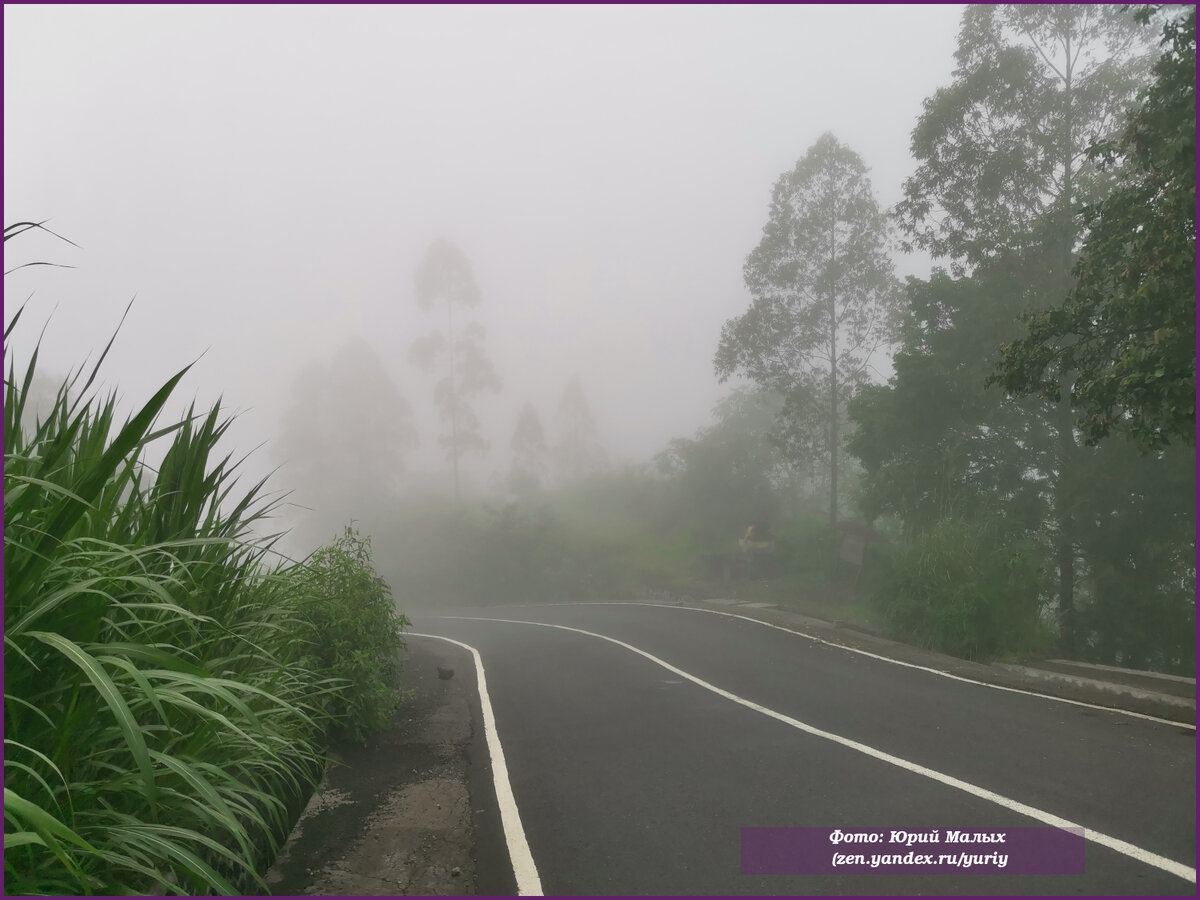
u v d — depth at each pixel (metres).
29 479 2.72
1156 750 6.78
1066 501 15.89
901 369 18.56
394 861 4.72
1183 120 9.39
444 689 10.72
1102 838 4.82
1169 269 9.02
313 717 6.37
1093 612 16.03
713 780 6.20
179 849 2.92
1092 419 10.03
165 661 3.00
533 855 4.82
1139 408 9.88
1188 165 8.92
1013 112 17.84
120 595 3.46
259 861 4.36
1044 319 10.66
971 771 6.24
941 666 11.70
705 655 13.37
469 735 7.93
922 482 17.98
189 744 3.63
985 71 17.67
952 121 18.05
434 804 5.79
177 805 3.39
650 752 7.12
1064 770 6.22
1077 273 10.48
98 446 3.74
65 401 3.75
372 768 6.73
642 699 9.67
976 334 17.45
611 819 5.41
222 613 4.69
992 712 8.45
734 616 19.80
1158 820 5.08
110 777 3.29
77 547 3.30
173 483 4.44
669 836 5.07
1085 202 16.31
